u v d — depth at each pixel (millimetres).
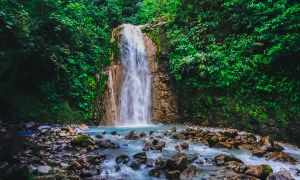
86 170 5535
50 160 5992
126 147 7551
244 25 11484
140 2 19609
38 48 10438
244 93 10391
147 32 14969
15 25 9875
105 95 12586
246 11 11492
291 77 9242
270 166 5754
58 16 11320
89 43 12875
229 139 8242
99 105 12242
